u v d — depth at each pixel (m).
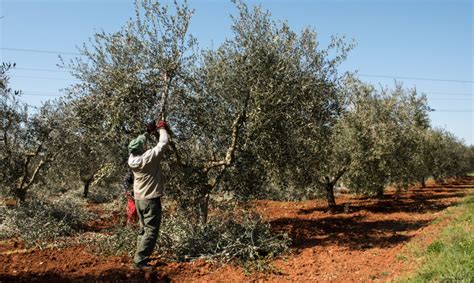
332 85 9.46
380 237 9.73
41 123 11.85
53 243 8.80
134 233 7.76
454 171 34.41
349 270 6.78
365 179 15.20
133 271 6.48
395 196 20.81
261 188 9.18
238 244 7.35
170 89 8.05
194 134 8.54
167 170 8.31
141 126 7.70
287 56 8.31
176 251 7.54
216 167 8.77
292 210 15.19
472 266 5.79
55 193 18.62
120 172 8.34
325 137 10.10
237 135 8.27
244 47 8.12
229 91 8.33
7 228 9.98
